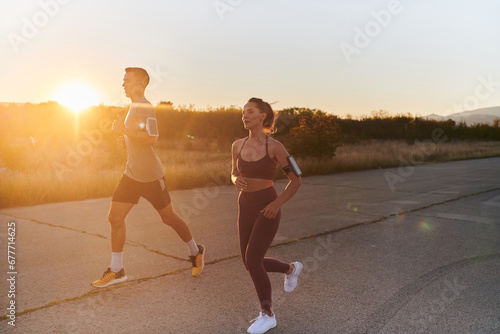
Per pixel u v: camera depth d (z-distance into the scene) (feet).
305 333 10.40
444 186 40.29
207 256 16.79
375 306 12.03
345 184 42.14
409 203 30.32
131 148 13.26
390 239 19.83
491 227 22.44
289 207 28.53
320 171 54.03
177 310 11.60
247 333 10.30
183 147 81.15
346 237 20.22
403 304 12.19
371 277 14.47
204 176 40.81
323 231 21.42
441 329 10.64
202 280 14.01
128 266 15.34
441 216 25.48
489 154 89.86
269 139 10.94
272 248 18.19
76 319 10.90
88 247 17.79
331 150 59.06
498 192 35.96
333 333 10.41
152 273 14.61
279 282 14.05
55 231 20.62
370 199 32.22
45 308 11.53
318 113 61.72
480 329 10.64
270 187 11.03
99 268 15.06
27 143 47.11
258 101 10.96
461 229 21.95
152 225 22.26
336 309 11.83
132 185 13.30
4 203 27.81
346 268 15.46
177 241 19.03
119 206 13.32
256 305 12.04
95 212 25.64
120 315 11.21
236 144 11.56
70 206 27.76
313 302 12.31
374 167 62.95
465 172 55.11
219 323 10.85
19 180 30.40
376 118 132.26
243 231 11.16
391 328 10.68
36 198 29.14
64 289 12.97
